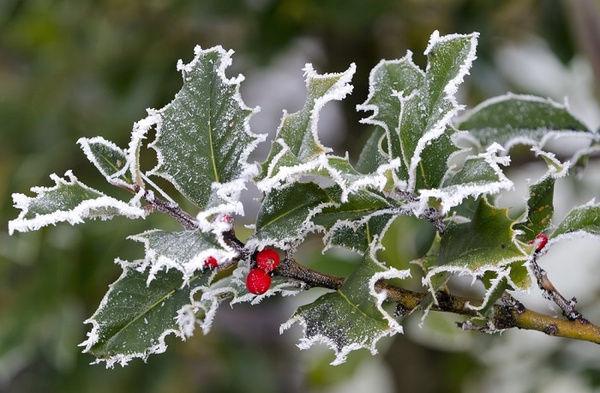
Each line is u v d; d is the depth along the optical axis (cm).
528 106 85
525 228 71
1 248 126
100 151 67
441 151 69
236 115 68
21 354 121
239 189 65
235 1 124
